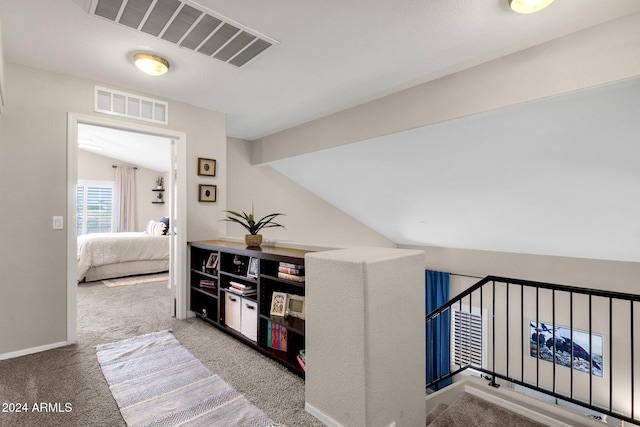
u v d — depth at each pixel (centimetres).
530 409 201
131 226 790
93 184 750
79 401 187
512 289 525
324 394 164
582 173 287
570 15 185
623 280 440
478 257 564
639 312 433
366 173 430
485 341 548
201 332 295
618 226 352
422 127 285
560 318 486
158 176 835
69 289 267
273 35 212
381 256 156
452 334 584
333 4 181
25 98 250
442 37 211
